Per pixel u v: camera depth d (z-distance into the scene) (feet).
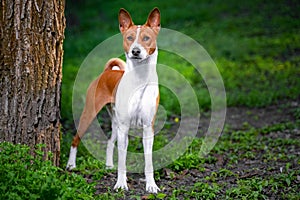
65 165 22.45
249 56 49.24
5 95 19.19
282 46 52.06
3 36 18.90
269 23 61.26
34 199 15.62
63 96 35.06
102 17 66.69
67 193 16.60
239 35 57.16
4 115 19.22
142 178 21.89
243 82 41.68
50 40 19.39
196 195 19.29
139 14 65.21
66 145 25.09
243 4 69.26
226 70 44.75
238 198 19.19
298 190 19.58
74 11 64.54
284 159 23.95
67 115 32.32
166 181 21.53
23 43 18.94
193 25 60.80
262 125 31.73
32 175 16.57
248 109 35.45
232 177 21.77
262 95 37.01
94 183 19.34
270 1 68.90
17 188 15.76
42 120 19.62
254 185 19.89
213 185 20.18
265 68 45.09
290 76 42.42
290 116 33.06
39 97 19.43
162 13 65.67
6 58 19.02
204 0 72.54
